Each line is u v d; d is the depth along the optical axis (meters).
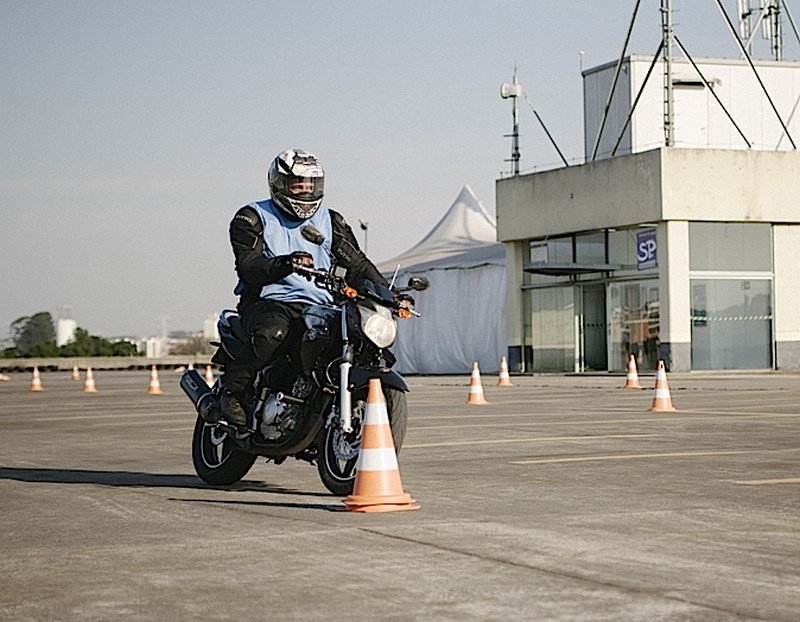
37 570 5.97
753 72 41.91
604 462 10.39
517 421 15.74
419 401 21.69
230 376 8.77
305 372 8.40
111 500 8.58
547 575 5.54
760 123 43.91
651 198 36.00
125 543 6.67
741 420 15.30
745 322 36.91
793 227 37.44
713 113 43.44
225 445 9.43
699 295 36.25
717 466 10.00
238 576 5.68
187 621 4.85
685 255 35.97
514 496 8.27
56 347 82.06
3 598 5.36
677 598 5.04
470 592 5.23
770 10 44.41
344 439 8.50
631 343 37.47
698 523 7.00
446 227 52.91
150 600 5.23
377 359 8.38
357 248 9.16
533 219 40.38
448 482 9.12
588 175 38.22
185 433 15.21
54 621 4.91
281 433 8.63
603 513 7.41
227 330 9.01
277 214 8.91
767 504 7.77
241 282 8.90
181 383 9.60
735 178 36.34
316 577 5.61
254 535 6.83
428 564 5.85
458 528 6.89
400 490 7.77
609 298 38.25
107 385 37.12
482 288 42.78
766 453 11.07
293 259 8.27
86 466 11.20
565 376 37.16
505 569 5.70
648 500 7.99
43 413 20.83
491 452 11.46
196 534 6.93
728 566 5.71
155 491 9.12
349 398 8.16
